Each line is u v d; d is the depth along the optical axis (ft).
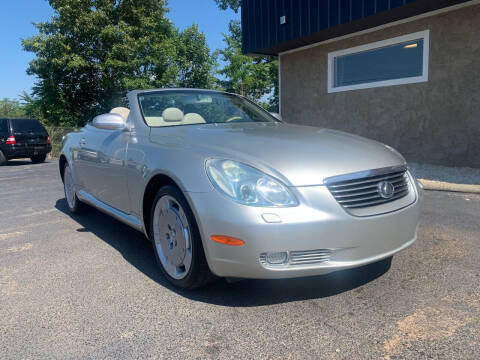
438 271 9.48
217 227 7.51
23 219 16.12
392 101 26.71
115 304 8.25
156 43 75.15
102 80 69.36
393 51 26.43
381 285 8.80
